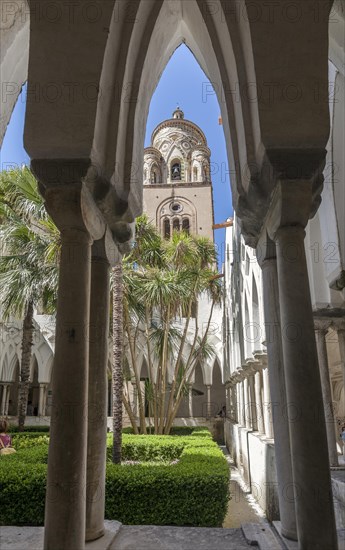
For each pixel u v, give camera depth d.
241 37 3.69
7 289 12.12
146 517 5.79
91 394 3.84
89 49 3.40
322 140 3.38
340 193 6.24
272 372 3.92
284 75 3.39
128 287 13.37
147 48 4.11
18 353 21.17
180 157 37.34
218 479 5.95
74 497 3.00
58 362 3.22
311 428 3.12
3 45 4.20
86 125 3.38
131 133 4.05
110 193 3.73
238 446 15.04
